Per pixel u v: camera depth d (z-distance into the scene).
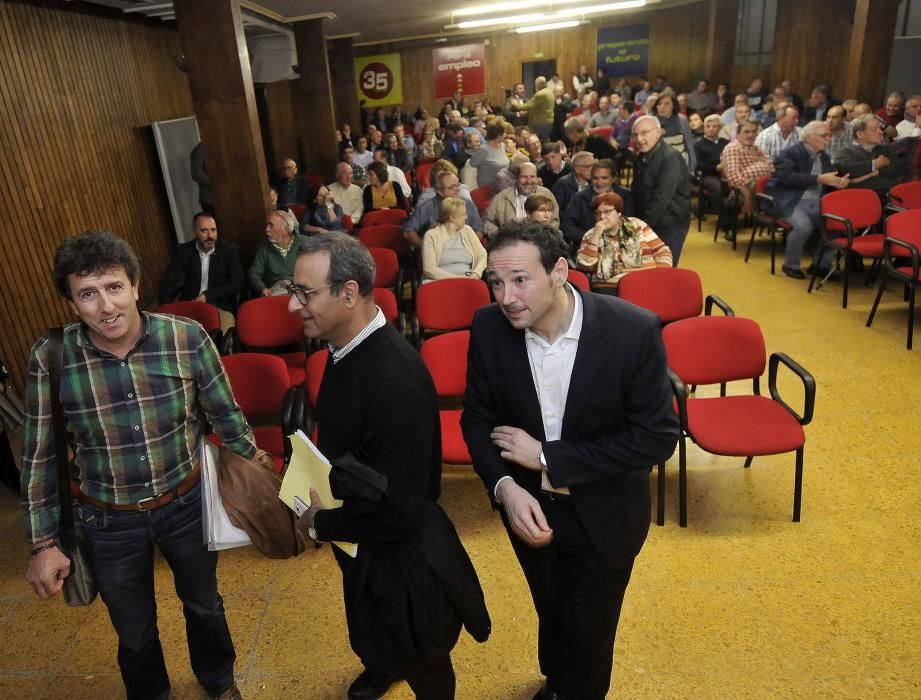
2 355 4.14
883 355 4.10
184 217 6.94
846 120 7.14
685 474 2.67
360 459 1.36
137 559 1.67
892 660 2.04
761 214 6.07
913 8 9.95
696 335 2.91
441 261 4.57
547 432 1.48
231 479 1.72
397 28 12.31
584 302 1.40
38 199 4.67
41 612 2.50
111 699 2.11
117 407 1.53
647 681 2.03
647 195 4.58
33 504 1.54
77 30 5.47
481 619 1.56
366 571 1.44
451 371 3.06
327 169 9.69
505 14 10.46
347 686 2.09
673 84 16.56
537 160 7.39
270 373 2.84
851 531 2.63
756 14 13.51
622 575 1.55
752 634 2.17
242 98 4.32
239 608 2.44
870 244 4.82
